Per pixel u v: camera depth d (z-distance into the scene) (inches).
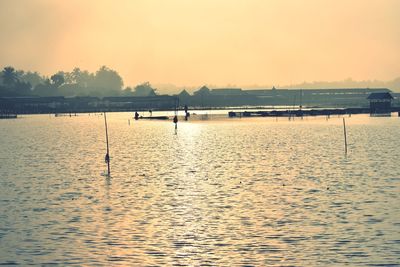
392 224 2477.9
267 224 2506.2
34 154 5762.8
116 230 2436.0
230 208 2829.7
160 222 2559.1
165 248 2197.3
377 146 6318.9
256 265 2016.5
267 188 3385.8
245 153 5644.7
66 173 4148.6
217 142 7175.2
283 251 2146.9
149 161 4958.2
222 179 3774.6
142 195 3189.0
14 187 3499.0
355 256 2085.4
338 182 3597.4
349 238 2285.9
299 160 4940.9
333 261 2041.1
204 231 2412.6
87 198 3112.7
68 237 2343.8
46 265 2039.9
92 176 3969.0
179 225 2506.2
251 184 3543.3
